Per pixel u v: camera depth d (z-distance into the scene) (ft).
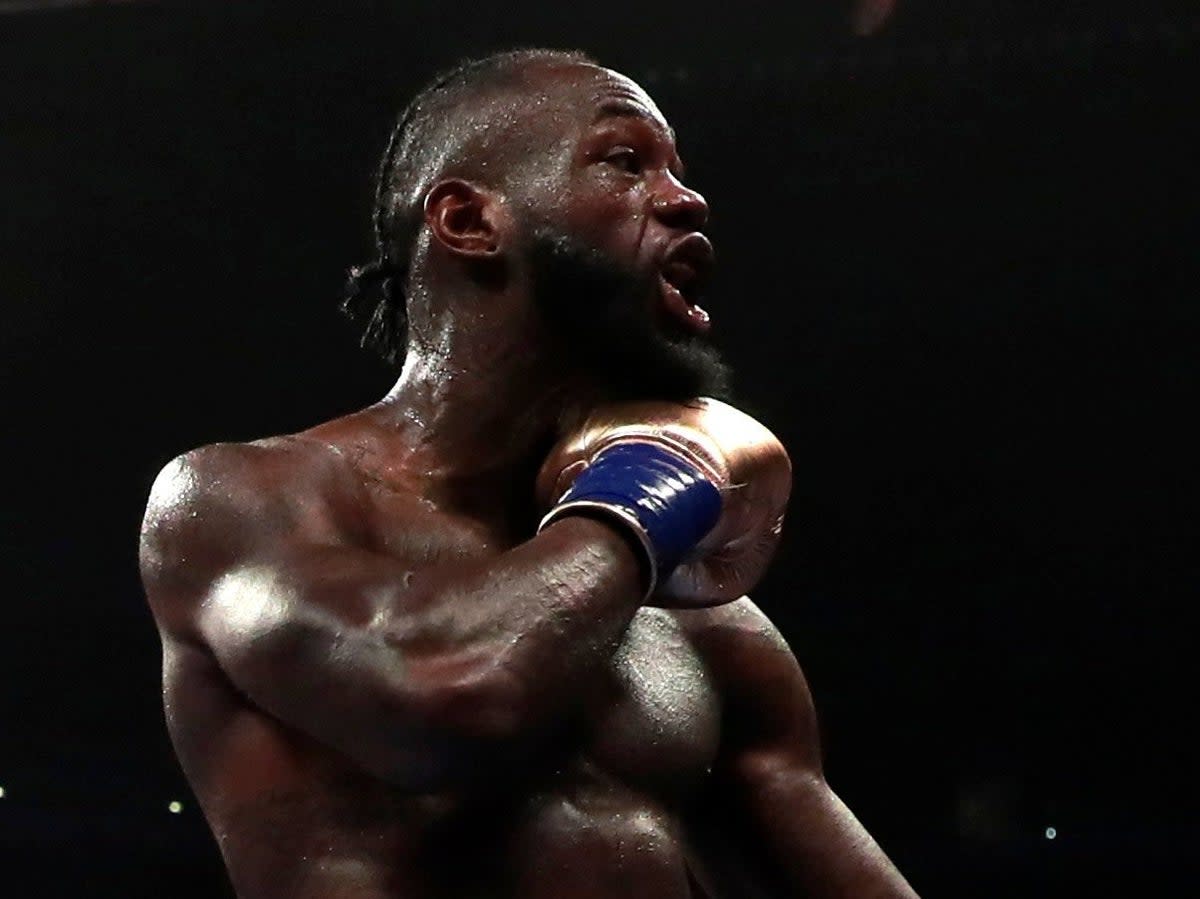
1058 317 22.66
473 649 5.60
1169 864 23.13
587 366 6.93
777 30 21.38
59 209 22.41
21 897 24.26
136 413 23.38
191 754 6.50
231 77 21.68
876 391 23.22
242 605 5.98
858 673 24.03
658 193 6.95
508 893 6.14
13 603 24.32
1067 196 22.07
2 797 24.59
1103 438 22.97
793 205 22.50
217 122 21.94
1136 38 21.17
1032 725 23.82
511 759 5.67
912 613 23.77
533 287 6.88
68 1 21.29
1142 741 23.53
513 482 6.93
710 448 6.37
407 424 6.96
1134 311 22.47
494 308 6.92
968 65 21.61
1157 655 23.32
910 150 22.11
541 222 6.86
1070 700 23.68
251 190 22.26
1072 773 23.68
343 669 5.69
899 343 23.03
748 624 7.40
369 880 6.09
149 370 23.15
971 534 23.48
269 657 5.84
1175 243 22.07
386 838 6.15
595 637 5.73
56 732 24.76
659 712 6.66
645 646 6.88
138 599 24.12
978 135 21.93
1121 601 23.34
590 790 6.36
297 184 22.18
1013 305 22.68
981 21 21.21
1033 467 23.17
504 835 6.20
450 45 21.34
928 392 23.16
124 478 23.63
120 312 22.89
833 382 23.25
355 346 22.90
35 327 22.94
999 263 22.52
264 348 23.03
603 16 21.22
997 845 23.59
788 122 22.04
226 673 6.30
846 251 22.63
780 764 7.32
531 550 5.83
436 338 7.03
